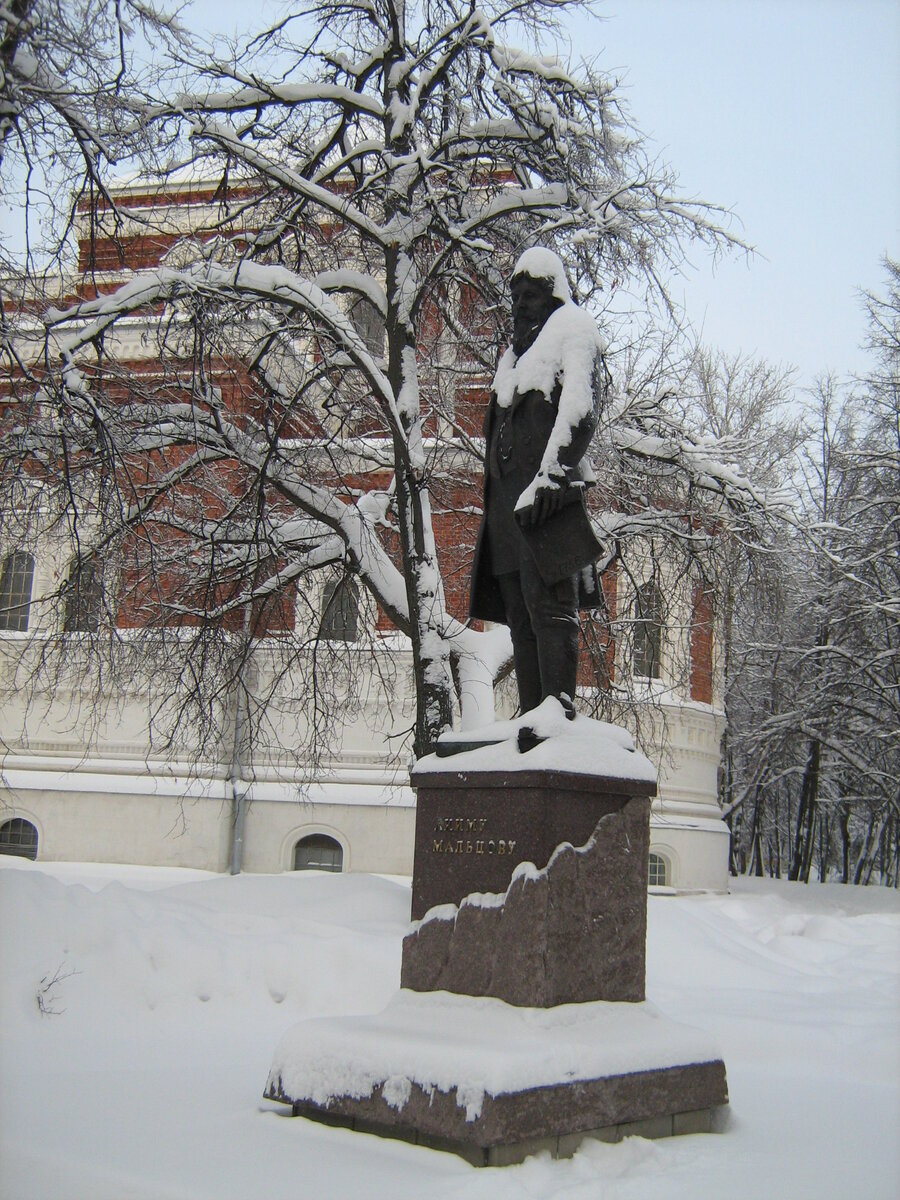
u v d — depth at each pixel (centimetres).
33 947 1046
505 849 645
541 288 744
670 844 2809
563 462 667
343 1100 617
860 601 2938
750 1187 548
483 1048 582
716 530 1894
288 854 2514
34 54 1081
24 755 2564
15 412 1405
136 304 1370
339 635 2378
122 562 1644
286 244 1802
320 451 1778
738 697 3750
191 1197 493
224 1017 1057
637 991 673
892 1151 640
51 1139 587
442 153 1578
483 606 752
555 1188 524
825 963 1653
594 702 1812
